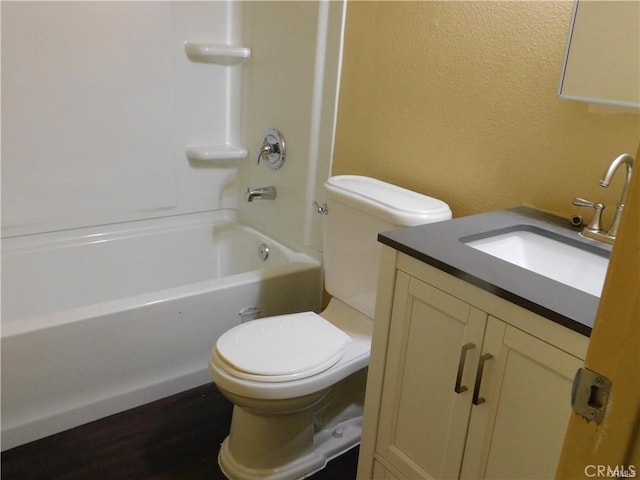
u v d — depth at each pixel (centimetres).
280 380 153
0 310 221
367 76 201
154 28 232
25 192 221
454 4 168
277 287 225
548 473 109
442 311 125
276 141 243
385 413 147
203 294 206
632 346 51
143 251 253
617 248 51
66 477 172
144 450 186
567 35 141
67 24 212
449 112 175
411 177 192
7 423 178
